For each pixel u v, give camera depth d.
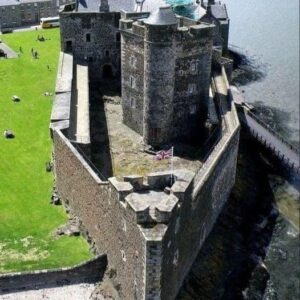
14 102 67.12
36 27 109.56
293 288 40.84
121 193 32.78
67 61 69.88
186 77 54.50
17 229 42.03
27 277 36.62
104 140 56.91
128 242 32.72
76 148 44.22
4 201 45.66
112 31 73.62
